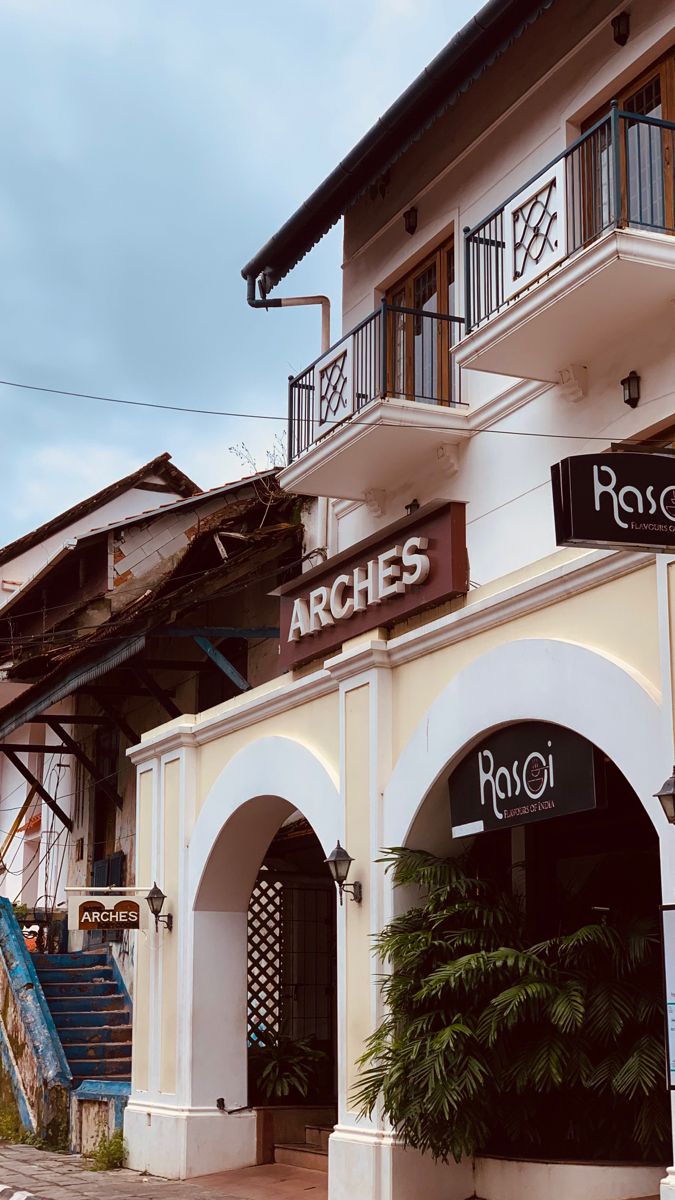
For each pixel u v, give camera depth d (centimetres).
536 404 1248
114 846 2127
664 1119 872
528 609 948
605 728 852
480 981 920
